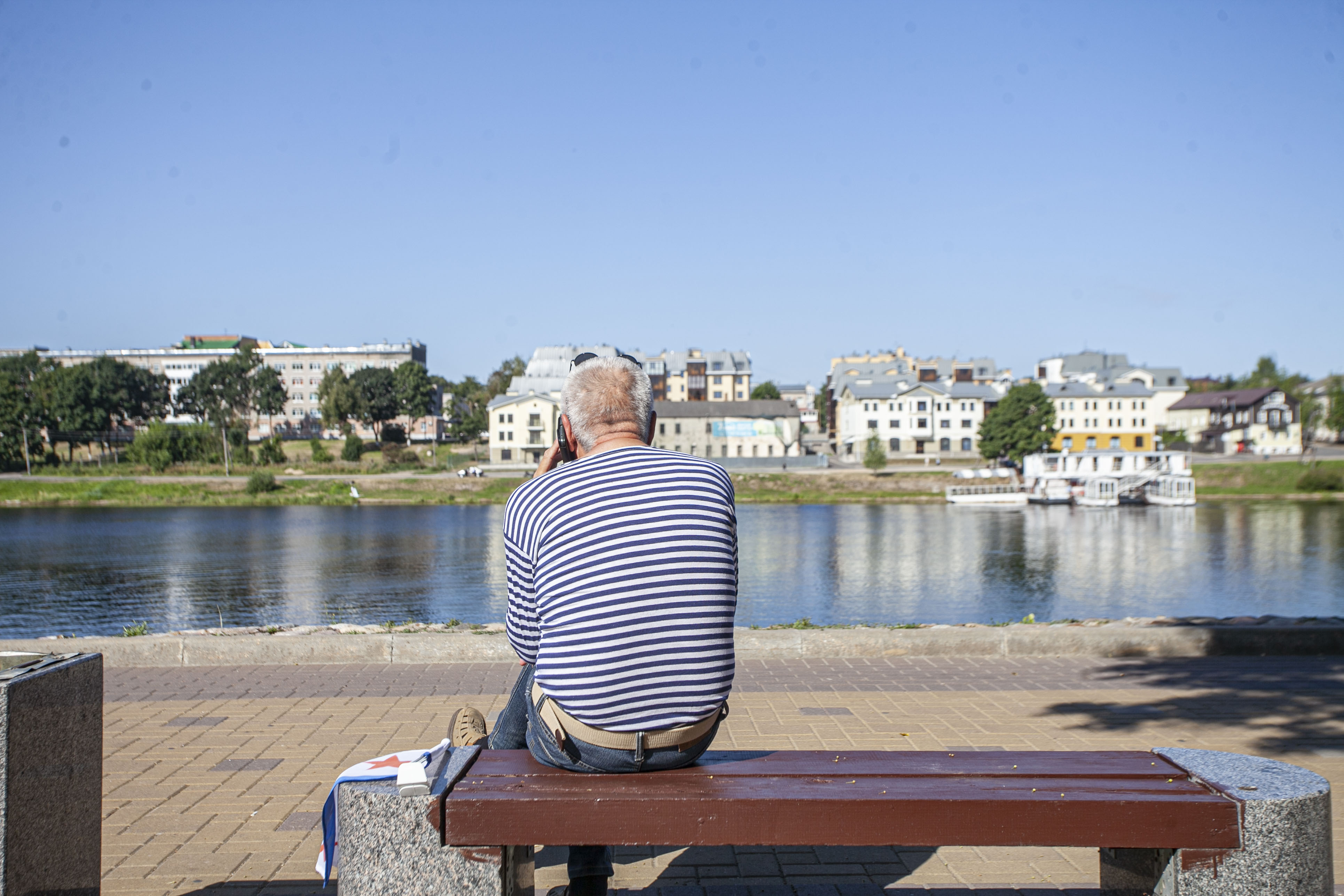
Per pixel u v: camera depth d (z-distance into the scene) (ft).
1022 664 25.46
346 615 84.89
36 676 8.47
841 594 98.12
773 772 7.90
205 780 15.84
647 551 7.57
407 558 133.18
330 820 8.98
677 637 7.54
